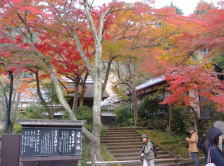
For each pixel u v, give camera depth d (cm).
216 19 851
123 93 2209
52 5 955
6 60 837
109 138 1422
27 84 1347
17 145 588
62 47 1070
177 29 1090
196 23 926
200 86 1085
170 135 1568
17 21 996
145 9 978
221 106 923
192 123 1507
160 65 1042
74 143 634
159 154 1232
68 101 1867
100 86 893
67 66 1145
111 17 1074
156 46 1152
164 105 1814
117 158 1118
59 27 981
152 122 1836
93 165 839
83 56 943
